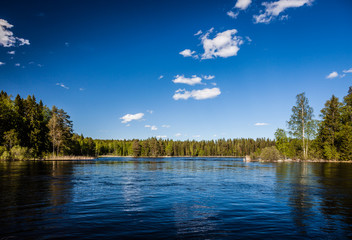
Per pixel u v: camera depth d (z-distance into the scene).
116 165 49.00
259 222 9.16
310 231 8.16
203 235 7.65
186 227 8.48
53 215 9.94
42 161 57.44
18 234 7.61
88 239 7.23
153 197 14.03
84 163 54.00
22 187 17.44
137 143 146.25
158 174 28.75
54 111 77.56
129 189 16.98
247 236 7.61
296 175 26.52
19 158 58.41
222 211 10.80
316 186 18.30
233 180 22.41
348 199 13.43
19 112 66.44
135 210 10.91
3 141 58.28
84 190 16.38
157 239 7.27
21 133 63.12
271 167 40.34
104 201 12.84
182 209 11.15
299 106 59.41
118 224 8.77
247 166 44.31
